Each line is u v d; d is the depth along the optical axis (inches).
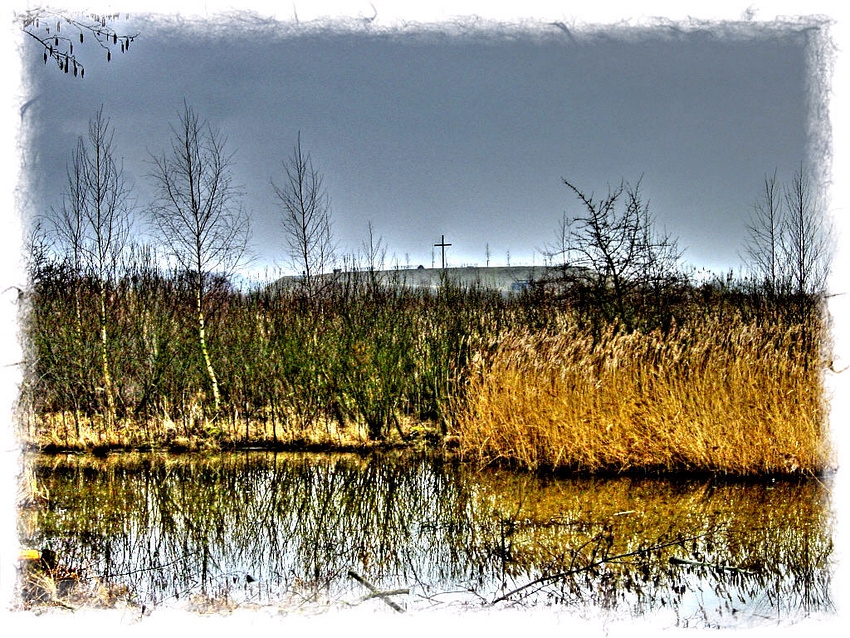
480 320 573.0
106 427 545.6
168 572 318.0
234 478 480.4
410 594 280.7
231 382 565.6
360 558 341.4
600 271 549.3
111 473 489.7
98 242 578.6
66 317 553.3
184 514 415.2
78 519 398.9
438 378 551.5
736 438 448.5
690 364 480.1
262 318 582.2
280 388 559.2
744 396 457.4
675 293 553.6
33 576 277.7
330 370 548.7
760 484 439.8
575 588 293.9
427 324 568.1
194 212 589.3
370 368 544.4
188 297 595.8
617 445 465.7
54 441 536.1
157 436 553.3
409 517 406.9
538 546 351.9
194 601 267.3
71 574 293.3
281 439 552.4
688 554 336.8
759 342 478.3
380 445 539.5
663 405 466.0
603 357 493.4
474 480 467.5
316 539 372.5
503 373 503.8
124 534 377.7
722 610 264.1
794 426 442.0
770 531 364.2
